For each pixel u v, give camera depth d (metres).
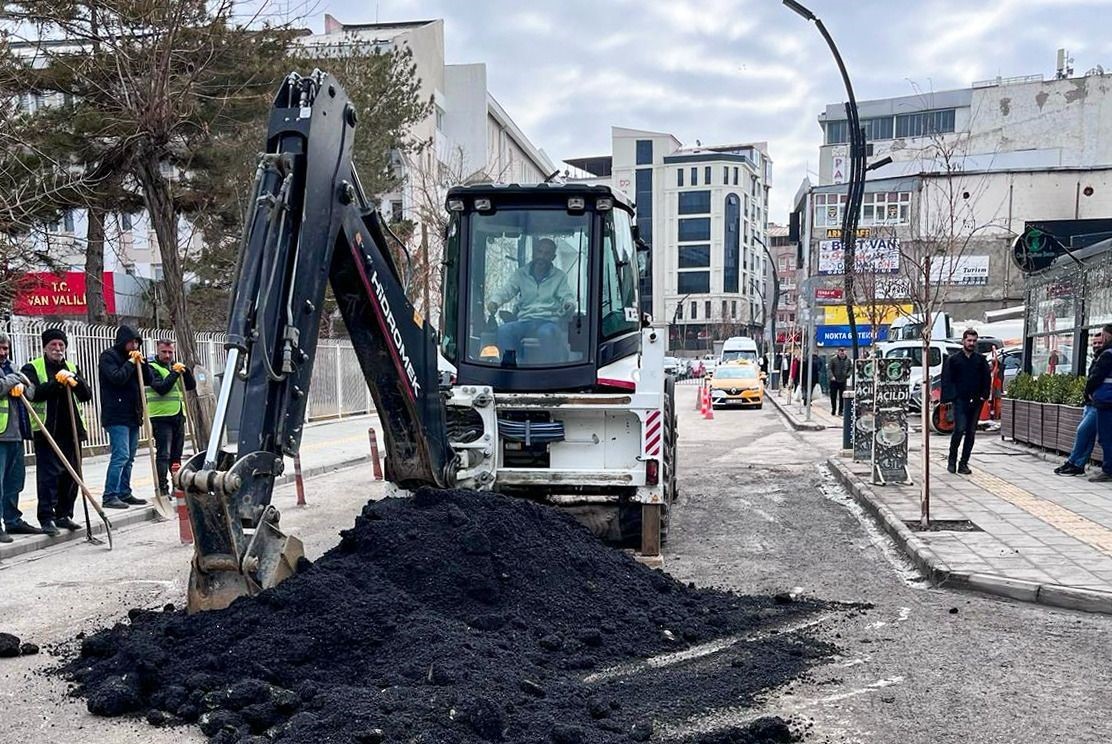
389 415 5.88
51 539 8.23
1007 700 4.27
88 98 15.31
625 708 4.07
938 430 17.86
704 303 102.06
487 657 4.23
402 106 26.03
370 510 5.53
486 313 7.31
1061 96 46.12
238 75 16.36
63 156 15.64
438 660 4.11
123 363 9.74
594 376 7.12
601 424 7.25
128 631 4.82
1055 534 7.70
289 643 4.23
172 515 9.84
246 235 4.52
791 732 3.88
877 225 38.28
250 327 4.38
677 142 110.19
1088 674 4.62
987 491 10.07
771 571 7.05
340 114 5.13
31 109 17.09
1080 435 11.14
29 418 8.33
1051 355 15.09
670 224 102.94
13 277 14.63
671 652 4.93
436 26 46.81
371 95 24.12
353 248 5.17
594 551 6.01
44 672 4.68
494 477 6.89
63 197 15.45
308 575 4.61
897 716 4.08
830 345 37.06
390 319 5.55
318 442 18.28
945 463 12.52
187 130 16.39
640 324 7.70
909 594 6.29
